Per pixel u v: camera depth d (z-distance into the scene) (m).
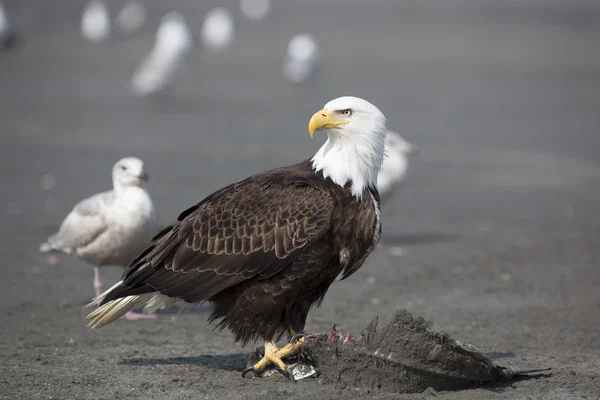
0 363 9.17
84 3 81.44
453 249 16.08
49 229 16.84
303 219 8.35
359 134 8.60
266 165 24.20
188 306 9.16
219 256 8.52
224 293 8.72
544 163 26.61
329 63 52.09
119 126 30.64
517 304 12.34
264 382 8.55
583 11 92.88
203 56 55.19
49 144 26.73
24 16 69.25
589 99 41.78
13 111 32.78
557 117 36.34
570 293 12.99
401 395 8.09
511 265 14.90
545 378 8.73
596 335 10.64
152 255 8.80
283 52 58.53
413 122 33.84
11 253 14.95
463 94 42.19
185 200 19.52
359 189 8.56
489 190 22.56
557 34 72.00
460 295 12.91
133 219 11.66
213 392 8.23
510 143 30.12
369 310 12.05
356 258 8.59
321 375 8.50
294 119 33.69
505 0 105.62
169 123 31.77
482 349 10.02
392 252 15.80
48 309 11.72
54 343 10.12
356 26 74.31
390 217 19.23
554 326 11.10
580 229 18.06
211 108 36.00
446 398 8.08
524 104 39.69
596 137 31.84
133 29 68.56
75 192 20.36
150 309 9.30
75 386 8.38
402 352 8.17
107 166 23.62
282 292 8.48
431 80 46.59
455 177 24.22
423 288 13.34
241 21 77.94
